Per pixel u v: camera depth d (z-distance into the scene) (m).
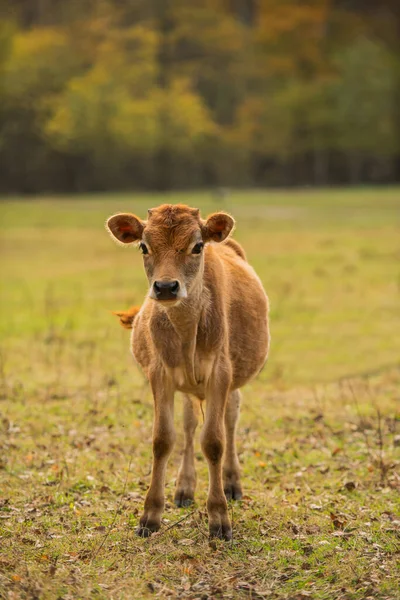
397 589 10.94
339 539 12.59
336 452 16.97
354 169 146.12
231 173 143.88
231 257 15.38
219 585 11.18
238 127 141.50
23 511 13.80
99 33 140.75
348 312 31.81
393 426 18.48
